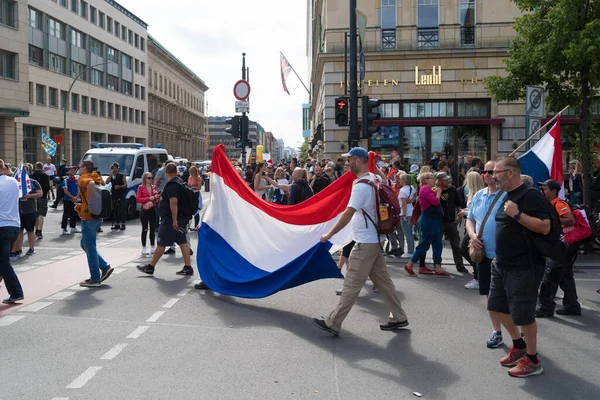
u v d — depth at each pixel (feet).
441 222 35.63
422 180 34.42
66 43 176.65
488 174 20.77
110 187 58.34
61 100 174.60
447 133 84.84
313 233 27.35
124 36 226.38
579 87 50.16
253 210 28.81
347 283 21.72
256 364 18.56
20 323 23.22
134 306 26.30
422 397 16.02
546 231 16.84
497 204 20.52
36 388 16.31
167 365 18.35
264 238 27.99
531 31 47.50
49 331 22.11
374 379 17.35
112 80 214.90
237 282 27.61
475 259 20.44
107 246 46.75
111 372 17.66
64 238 50.98
